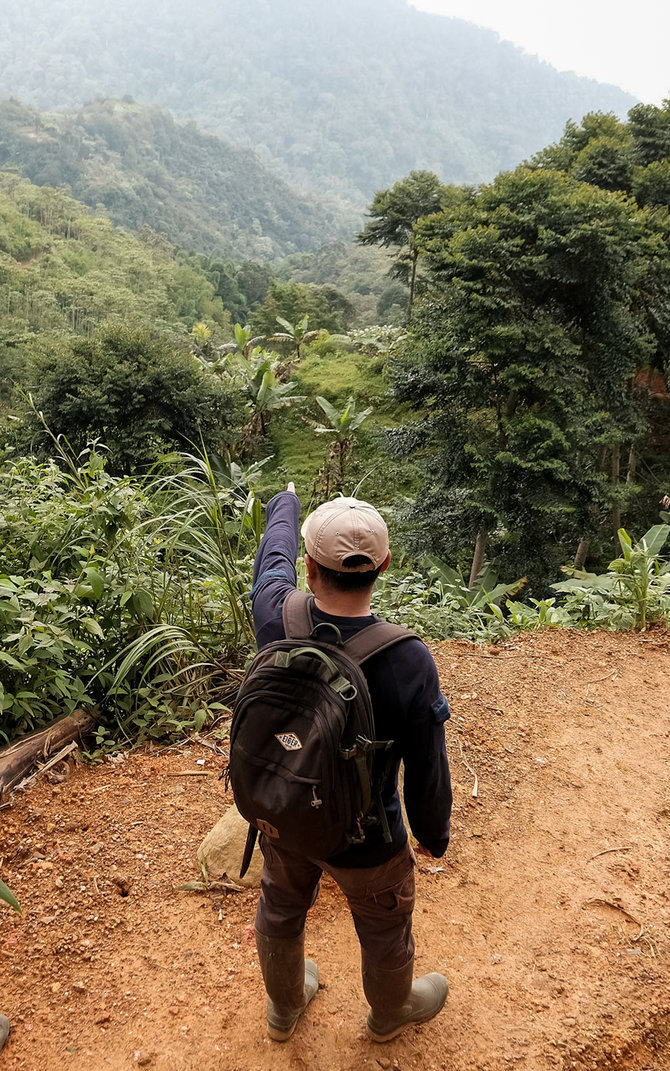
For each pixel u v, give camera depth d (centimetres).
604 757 361
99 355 2295
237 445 2712
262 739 151
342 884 173
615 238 1769
